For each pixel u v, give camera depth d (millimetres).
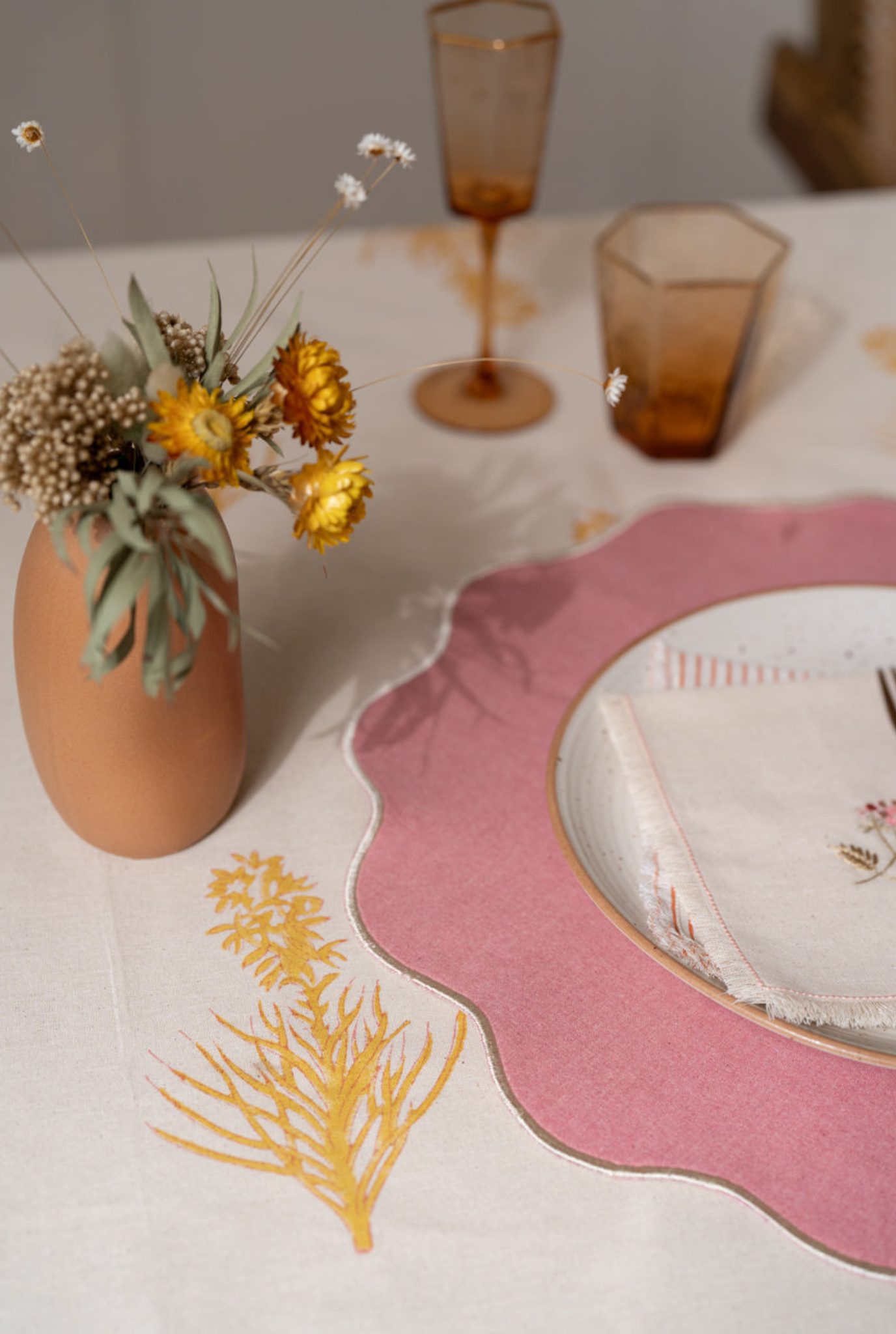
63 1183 503
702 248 800
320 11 2078
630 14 2207
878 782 586
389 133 2168
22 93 2064
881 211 956
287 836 594
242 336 542
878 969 529
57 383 492
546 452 781
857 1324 466
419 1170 506
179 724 546
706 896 548
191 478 519
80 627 520
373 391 814
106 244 2127
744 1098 521
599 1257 484
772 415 809
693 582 703
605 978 550
